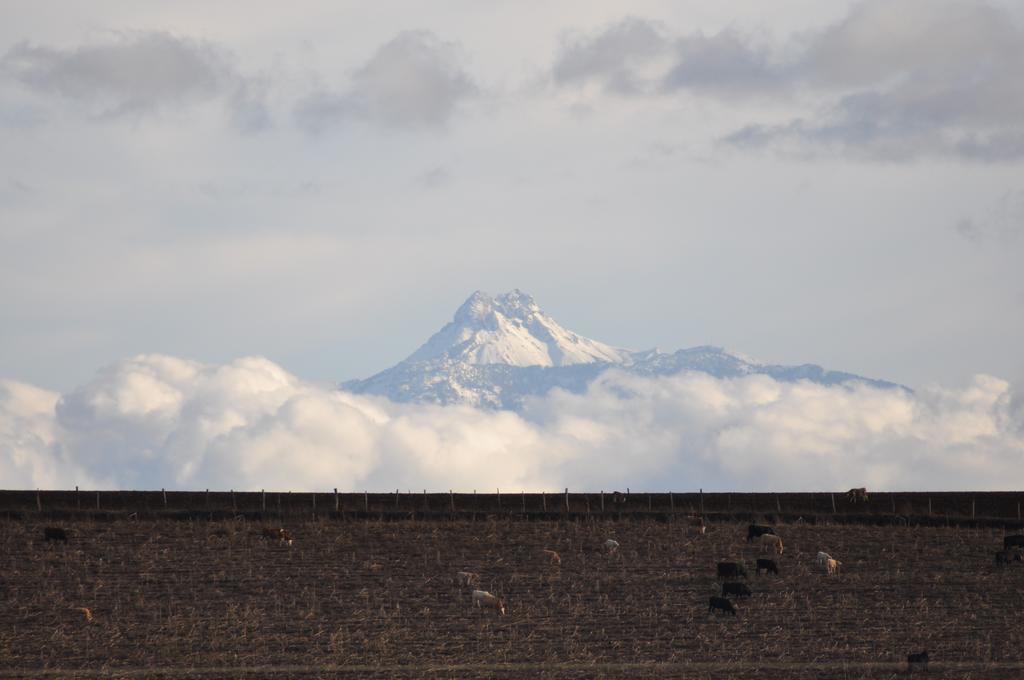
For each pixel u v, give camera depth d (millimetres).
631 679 174125
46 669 179750
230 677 175625
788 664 181500
